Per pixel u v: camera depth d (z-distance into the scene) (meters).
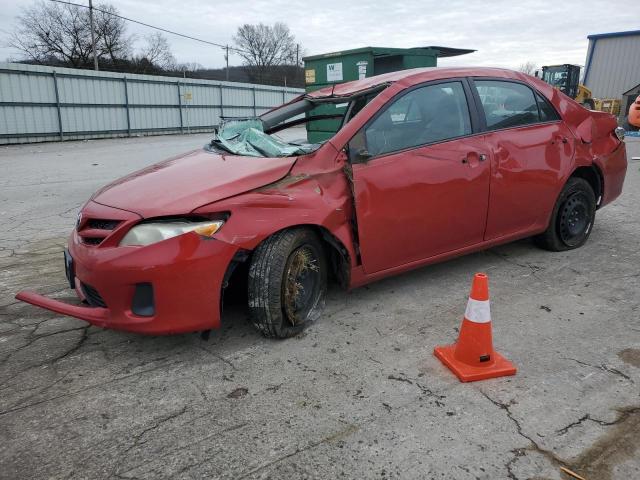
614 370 2.71
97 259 2.73
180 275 2.67
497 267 4.31
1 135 21.17
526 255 4.58
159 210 2.74
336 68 9.84
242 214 2.83
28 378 2.79
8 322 3.51
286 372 2.78
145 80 26.77
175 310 2.71
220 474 2.04
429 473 2.02
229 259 2.78
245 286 3.33
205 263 2.71
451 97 3.74
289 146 3.53
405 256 3.52
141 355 3.01
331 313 3.50
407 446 2.17
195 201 2.77
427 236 3.56
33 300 3.07
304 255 3.13
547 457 2.09
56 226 6.32
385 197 3.30
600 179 4.66
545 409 2.40
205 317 2.78
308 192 3.07
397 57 9.66
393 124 3.44
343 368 2.80
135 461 2.13
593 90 30.00
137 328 2.74
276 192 2.96
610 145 4.69
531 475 1.99
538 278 4.04
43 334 3.32
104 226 2.89
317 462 2.09
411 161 3.41
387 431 2.27
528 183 4.04
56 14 49.28
